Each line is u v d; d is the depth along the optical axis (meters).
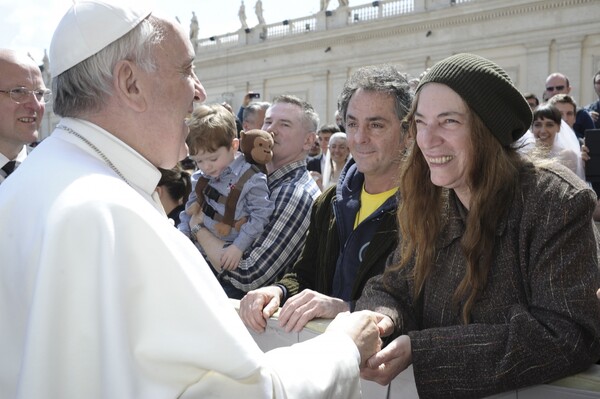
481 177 1.49
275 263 2.75
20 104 3.38
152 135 1.33
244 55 28.70
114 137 1.29
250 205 2.88
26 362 1.01
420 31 22.30
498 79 1.46
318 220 2.38
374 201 2.21
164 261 1.11
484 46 20.59
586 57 18.59
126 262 1.08
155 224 1.14
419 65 22.39
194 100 1.42
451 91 1.47
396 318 1.64
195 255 1.19
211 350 1.08
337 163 6.12
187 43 1.37
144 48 1.27
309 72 26.08
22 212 1.15
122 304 1.06
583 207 1.37
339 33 24.64
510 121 1.47
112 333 1.03
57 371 1.02
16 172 1.25
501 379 1.35
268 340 1.92
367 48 24.03
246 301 2.02
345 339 1.39
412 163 1.67
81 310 1.05
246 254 2.80
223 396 1.13
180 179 3.54
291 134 3.08
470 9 20.61
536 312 1.38
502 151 1.49
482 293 1.50
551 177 1.45
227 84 29.78
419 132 1.55
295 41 26.30
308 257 2.37
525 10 19.56
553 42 19.14
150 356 1.07
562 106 6.20
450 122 1.48
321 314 1.81
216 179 3.06
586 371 1.37
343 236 2.23
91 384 1.04
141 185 1.31
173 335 1.08
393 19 22.75
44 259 1.04
